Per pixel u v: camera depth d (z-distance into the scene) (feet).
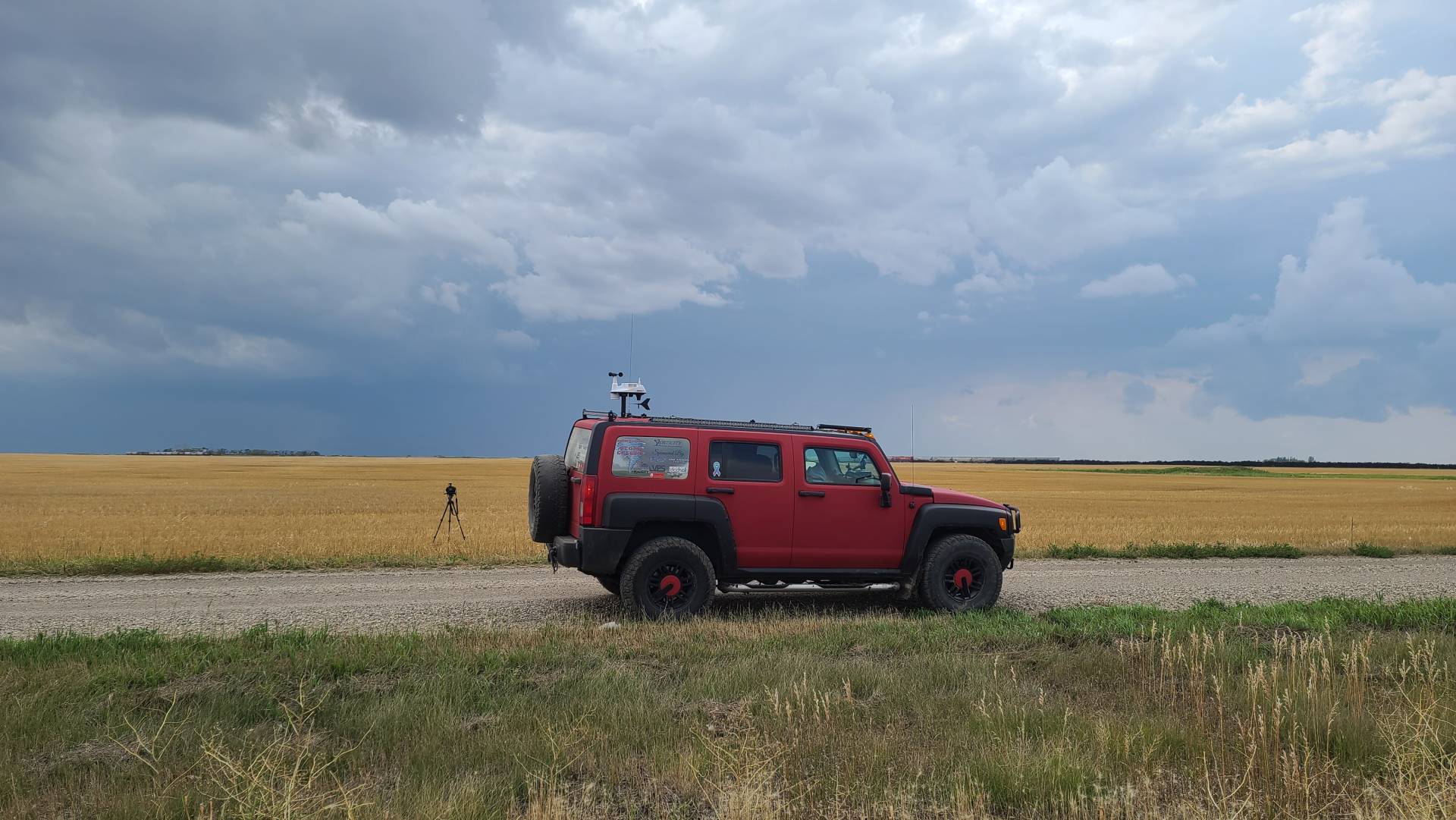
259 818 11.93
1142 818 12.49
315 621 30.89
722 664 21.18
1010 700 17.92
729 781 12.96
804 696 17.66
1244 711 17.58
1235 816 12.09
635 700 17.81
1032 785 13.47
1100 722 15.99
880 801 13.06
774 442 33.04
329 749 15.15
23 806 12.68
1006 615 28.96
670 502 31.45
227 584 41.14
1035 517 100.32
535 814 12.09
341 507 105.09
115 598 36.60
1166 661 20.70
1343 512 113.60
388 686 18.99
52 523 77.00
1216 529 81.41
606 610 33.76
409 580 42.80
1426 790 12.84
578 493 32.73
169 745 14.89
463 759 14.76
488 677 19.83
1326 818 12.84
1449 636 26.35
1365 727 16.08
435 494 140.56
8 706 16.57
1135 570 50.39
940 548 33.47
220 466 311.27
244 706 17.34
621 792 13.69
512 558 51.13
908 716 17.52
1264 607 32.35
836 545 32.99
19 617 31.78
